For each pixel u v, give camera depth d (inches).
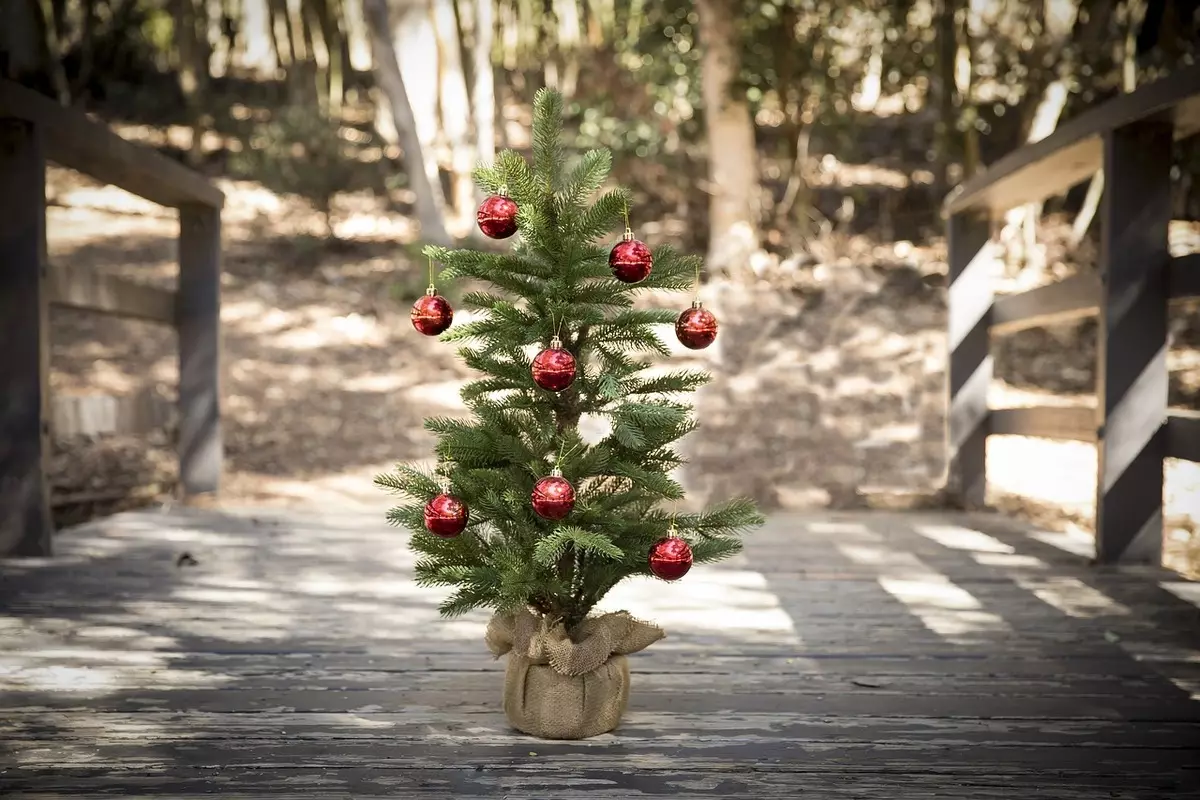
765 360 357.1
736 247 428.5
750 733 103.7
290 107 543.5
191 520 223.5
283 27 679.1
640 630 105.6
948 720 107.7
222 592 159.2
